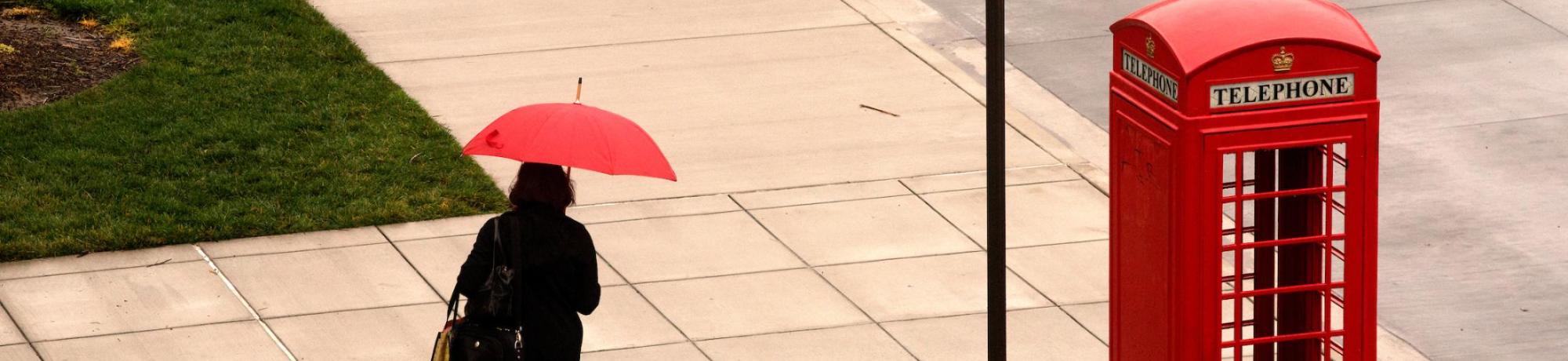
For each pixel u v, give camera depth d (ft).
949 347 25.23
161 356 24.79
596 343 25.40
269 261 28.37
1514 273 28.58
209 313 26.32
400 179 32.14
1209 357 17.17
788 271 28.27
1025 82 39.47
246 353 24.88
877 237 29.78
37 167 32.04
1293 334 18.40
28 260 28.25
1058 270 28.30
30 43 39.24
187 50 39.70
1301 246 18.30
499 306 18.65
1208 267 16.80
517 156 18.93
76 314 26.23
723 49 41.32
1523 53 40.78
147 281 27.50
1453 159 34.12
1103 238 29.78
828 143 34.73
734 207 31.19
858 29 42.93
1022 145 34.91
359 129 34.88
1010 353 25.05
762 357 24.90
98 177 31.63
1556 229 30.48
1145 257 17.83
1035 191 32.19
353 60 39.65
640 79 38.93
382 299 26.89
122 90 36.73
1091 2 45.88
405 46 41.45
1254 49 16.15
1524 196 32.07
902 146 34.55
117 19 41.73
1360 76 16.42
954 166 33.35
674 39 42.11
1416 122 36.29
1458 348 25.66
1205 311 16.98
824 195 31.81
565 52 41.04
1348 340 17.52
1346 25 16.49
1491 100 37.52
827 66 39.96
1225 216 31.04
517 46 41.55
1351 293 17.33
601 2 45.55
